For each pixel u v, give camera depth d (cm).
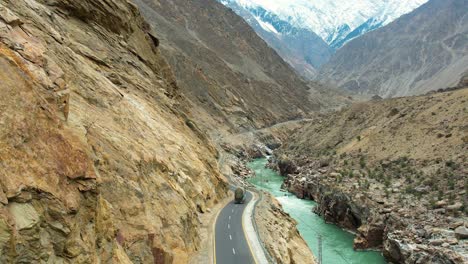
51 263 1204
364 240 4822
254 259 2869
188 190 3719
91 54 4141
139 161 2667
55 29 3559
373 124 9169
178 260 2438
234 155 11519
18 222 1123
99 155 2111
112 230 1666
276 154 11688
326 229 5584
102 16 4959
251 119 15750
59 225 1252
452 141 6366
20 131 1254
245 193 5859
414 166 6256
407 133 7594
